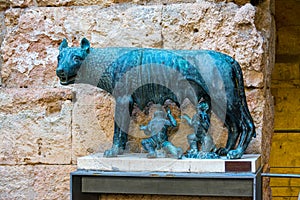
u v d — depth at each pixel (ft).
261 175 8.05
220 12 8.79
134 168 7.75
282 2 14.78
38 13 9.35
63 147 9.08
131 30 8.97
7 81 9.37
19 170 9.18
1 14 9.58
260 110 8.65
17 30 9.39
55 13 9.30
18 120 9.19
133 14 9.00
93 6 9.20
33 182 9.14
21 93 9.20
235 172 7.48
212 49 8.76
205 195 7.61
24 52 9.34
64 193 9.09
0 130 9.23
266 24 9.50
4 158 9.21
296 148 14.79
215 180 7.54
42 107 9.14
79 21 9.19
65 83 7.93
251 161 7.46
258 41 8.66
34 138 9.15
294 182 14.82
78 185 7.95
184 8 8.88
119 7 9.11
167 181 7.71
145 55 7.80
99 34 9.09
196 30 8.84
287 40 14.80
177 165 7.61
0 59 9.54
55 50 9.28
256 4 9.51
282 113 14.84
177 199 8.45
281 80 14.84
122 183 7.86
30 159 9.16
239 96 7.84
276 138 14.85
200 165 7.55
